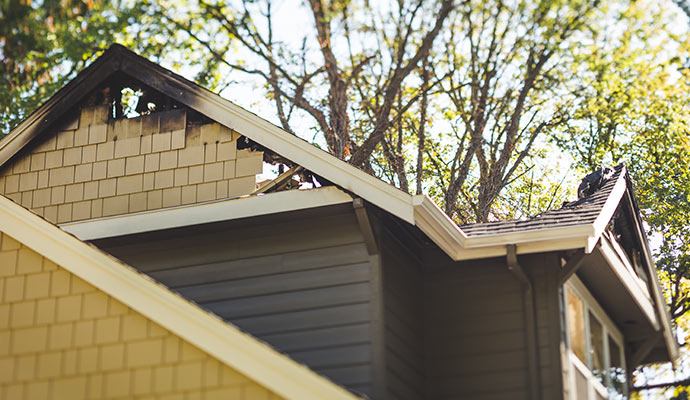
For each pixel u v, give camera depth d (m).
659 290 12.16
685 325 22.89
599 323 11.62
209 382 7.62
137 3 23.86
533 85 25.05
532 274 10.21
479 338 10.23
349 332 9.61
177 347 7.82
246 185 10.84
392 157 24.11
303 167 10.35
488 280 10.45
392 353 9.62
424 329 10.48
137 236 10.79
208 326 7.74
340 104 23.16
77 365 8.02
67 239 8.44
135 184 11.34
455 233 9.73
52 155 11.84
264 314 10.05
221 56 24.55
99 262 8.27
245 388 7.53
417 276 10.66
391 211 9.54
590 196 11.14
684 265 22.89
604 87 24.58
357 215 9.73
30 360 8.16
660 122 24.41
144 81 11.61
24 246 8.57
